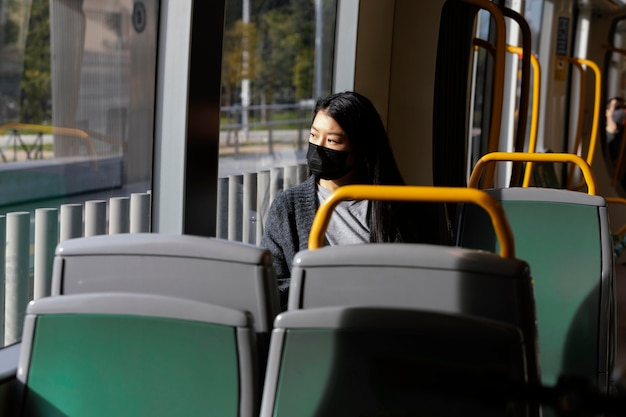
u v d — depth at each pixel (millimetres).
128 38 2303
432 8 4086
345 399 1363
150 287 1526
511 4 5477
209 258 1489
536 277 2393
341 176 2324
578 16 7141
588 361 2338
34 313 1472
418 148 4176
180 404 1429
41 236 2129
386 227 2314
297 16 3580
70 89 2148
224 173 3145
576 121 7180
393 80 4191
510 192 2439
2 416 1780
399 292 1504
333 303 1533
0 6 1928
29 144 2051
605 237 2342
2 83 1959
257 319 1472
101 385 1457
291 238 2338
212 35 2447
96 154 2258
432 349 1324
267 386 1388
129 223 2387
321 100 2355
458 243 2498
